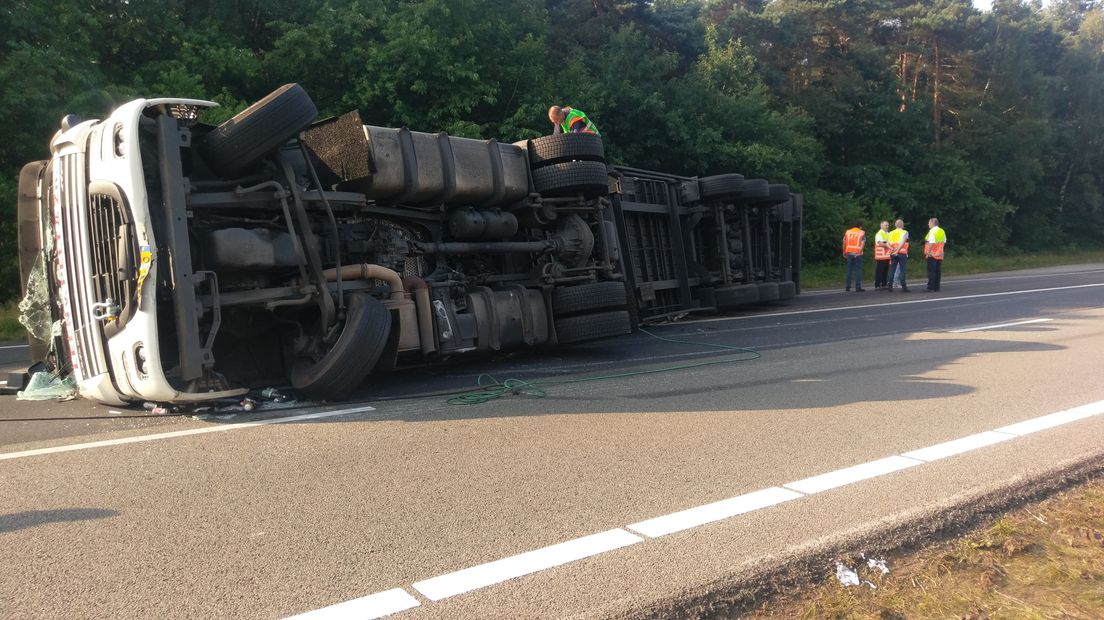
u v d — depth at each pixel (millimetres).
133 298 5418
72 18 15898
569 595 2904
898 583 3076
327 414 5836
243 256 5758
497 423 5555
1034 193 42656
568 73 22734
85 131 5793
